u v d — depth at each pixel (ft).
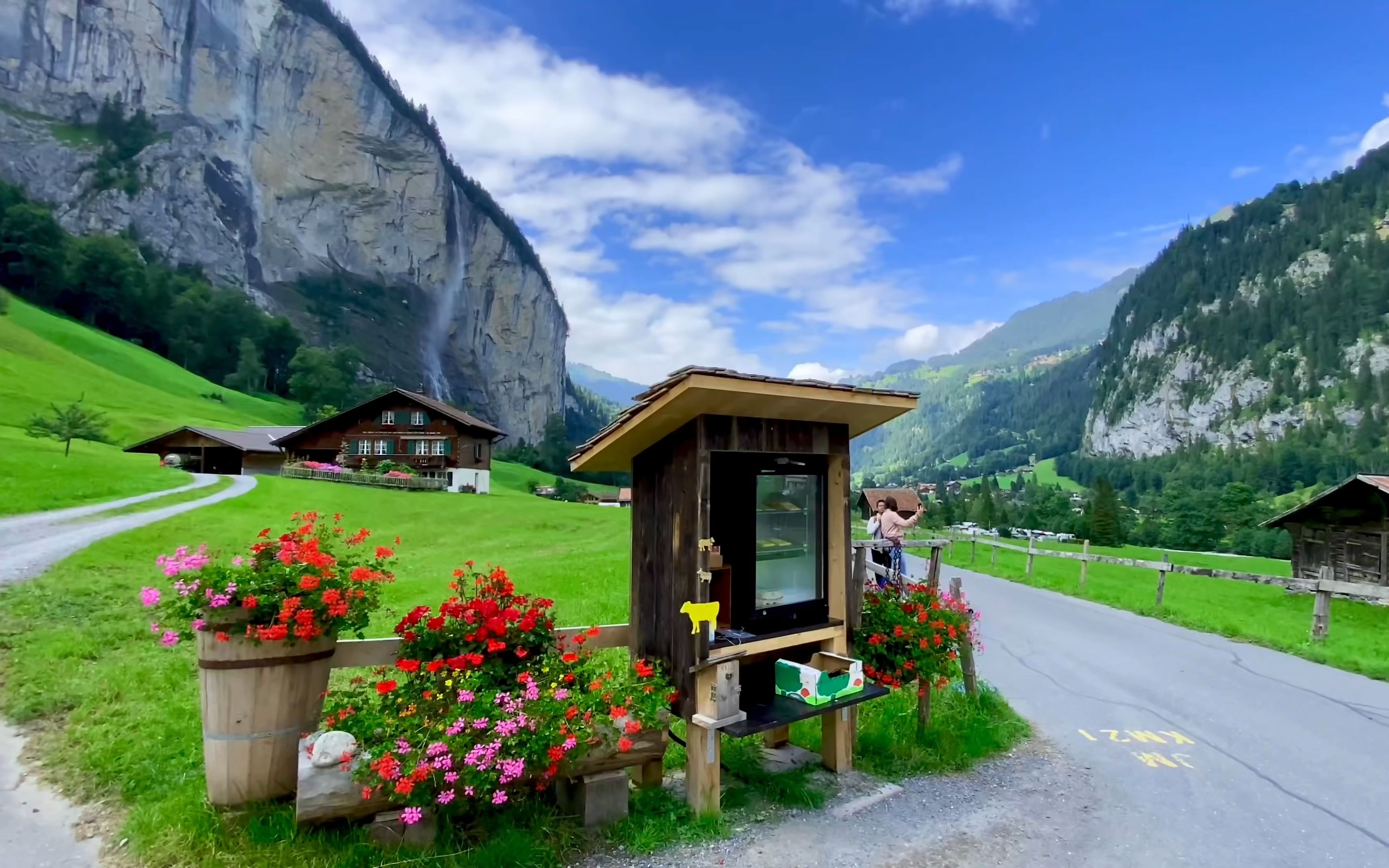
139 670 22.24
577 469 17.66
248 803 13.41
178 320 341.21
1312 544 68.49
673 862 13.80
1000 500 345.10
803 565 18.34
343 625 13.98
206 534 58.34
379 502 104.42
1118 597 50.06
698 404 15.03
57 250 314.96
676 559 16.02
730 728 15.15
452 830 13.35
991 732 21.13
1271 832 16.06
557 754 13.07
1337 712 24.81
